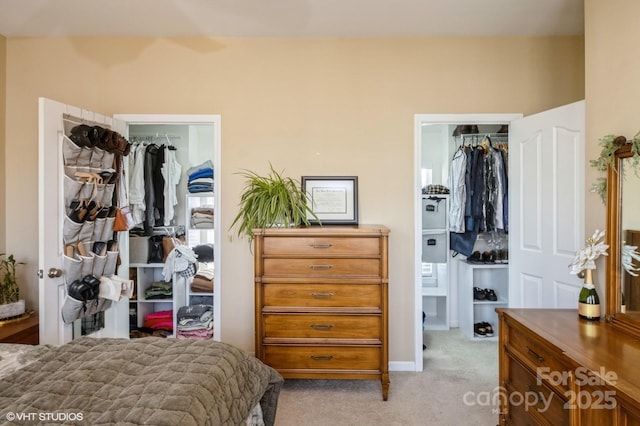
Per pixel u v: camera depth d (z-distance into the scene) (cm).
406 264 282
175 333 322
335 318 234
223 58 281
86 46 279
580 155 219
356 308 234
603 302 179
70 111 230
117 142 255
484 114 279
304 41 282
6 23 257
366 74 282
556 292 236
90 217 237
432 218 388
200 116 281
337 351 234
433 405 228
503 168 340
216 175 282
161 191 348
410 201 282
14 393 113
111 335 274
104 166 250
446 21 256
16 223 277
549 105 279
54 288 221
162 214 349
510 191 278
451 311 392
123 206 267
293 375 234
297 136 283
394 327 281
